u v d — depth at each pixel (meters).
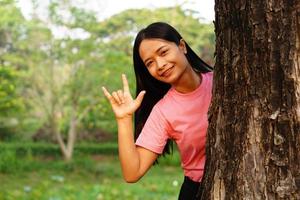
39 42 14.41
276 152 1.95
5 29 14.16
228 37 2.04
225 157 2.06
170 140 2.68
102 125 16.44
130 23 14.81
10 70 14.07
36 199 9.09
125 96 2.38
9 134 16.69
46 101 14.88
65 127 16.11
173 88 2.58
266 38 1.95
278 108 1.94
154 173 13.23
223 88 2.08
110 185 10.89
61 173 13.05
